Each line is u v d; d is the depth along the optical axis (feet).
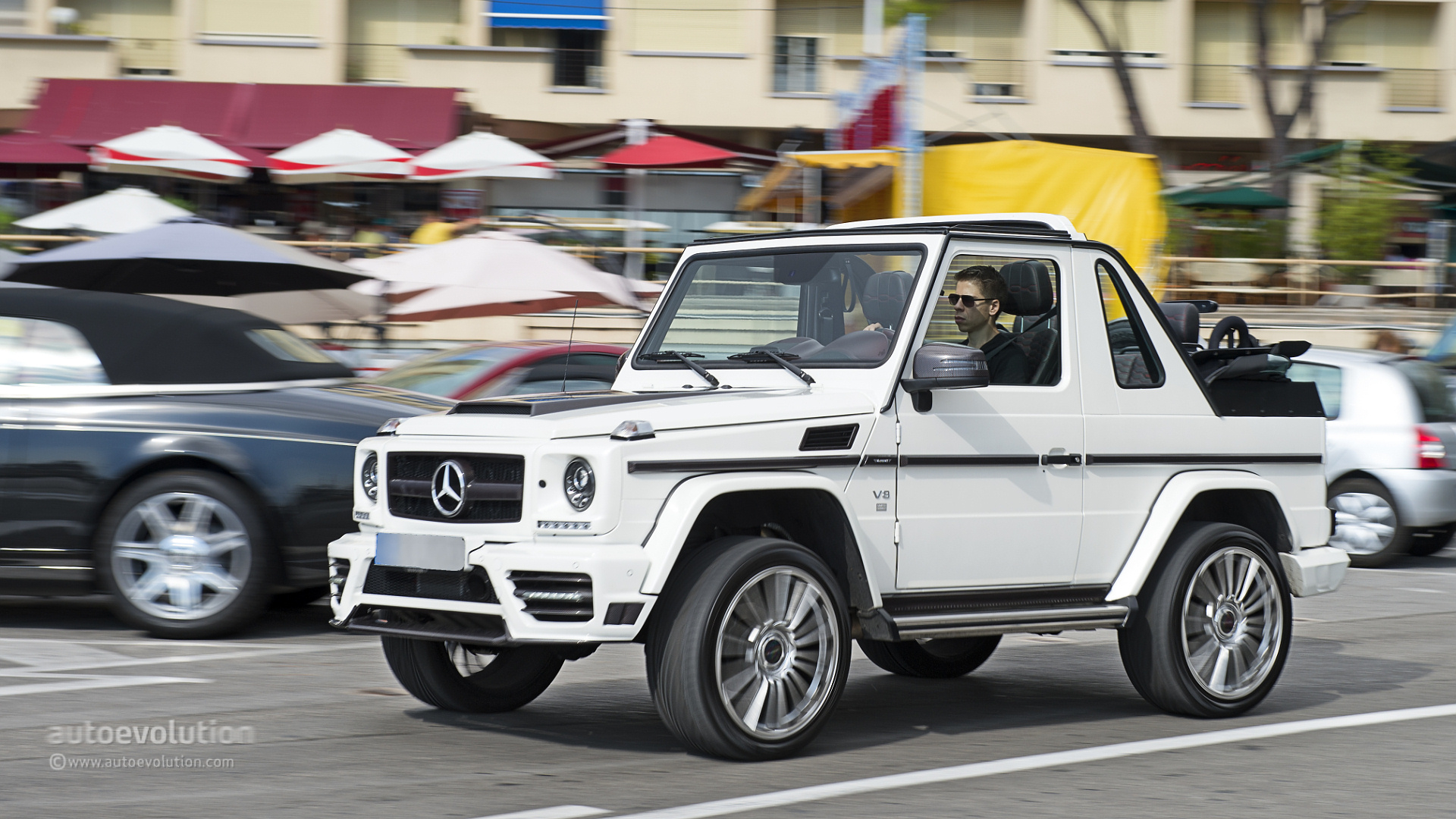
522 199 159.43
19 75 175.01
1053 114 194.39
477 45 187.32
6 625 43.83
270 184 140.05
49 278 71.46
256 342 43.52
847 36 190.90
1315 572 34.78
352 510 41.52
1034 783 27.09
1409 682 38.58
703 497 26.76
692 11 188.14
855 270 31.55
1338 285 122.21
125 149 124.57
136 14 184.14
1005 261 31.65
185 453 40.52
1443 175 141.90
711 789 26.21
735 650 27.48
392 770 27.63
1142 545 32.35
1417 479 63.36
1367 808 25.80
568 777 27.09
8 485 40.29
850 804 25.39
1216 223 136.15
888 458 29.27
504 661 32.99
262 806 25.12
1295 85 197.36
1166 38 194.70
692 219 158.30
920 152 92.84
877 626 28.86
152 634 41.27
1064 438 31.55
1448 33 200.44
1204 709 32.89
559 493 26.68
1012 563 30.89
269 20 184.65
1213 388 34.22
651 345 33.96
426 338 90.89
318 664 38.50
